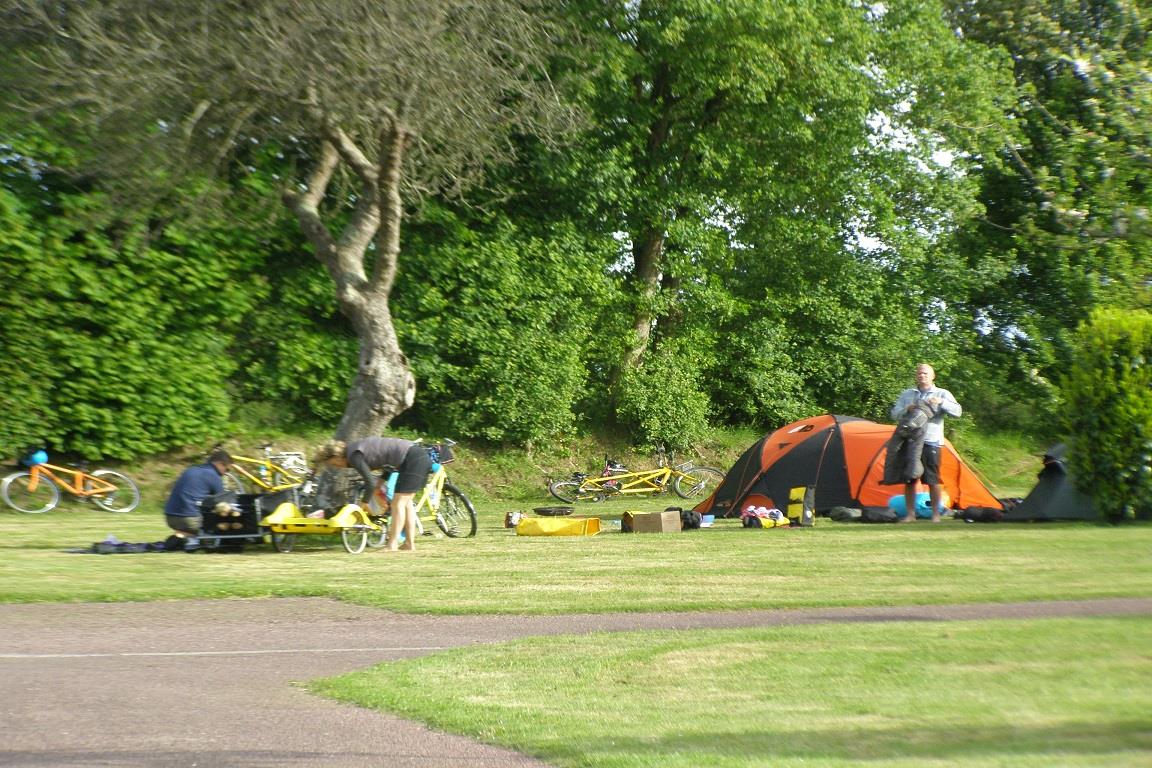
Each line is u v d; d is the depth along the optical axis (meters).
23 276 19.36
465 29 18.73
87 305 20.02
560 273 24.77
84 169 18.80
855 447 17.77
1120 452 14.88
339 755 4.89
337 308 22.94
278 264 22.78
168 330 21.11
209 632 8.14
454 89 17.66
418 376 23.42
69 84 17.80
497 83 19.34
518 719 5.40
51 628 8.28
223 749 4.99
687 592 9.59
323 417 22.80
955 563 11.19
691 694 5.82
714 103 26.48
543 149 24.42
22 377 19.47
